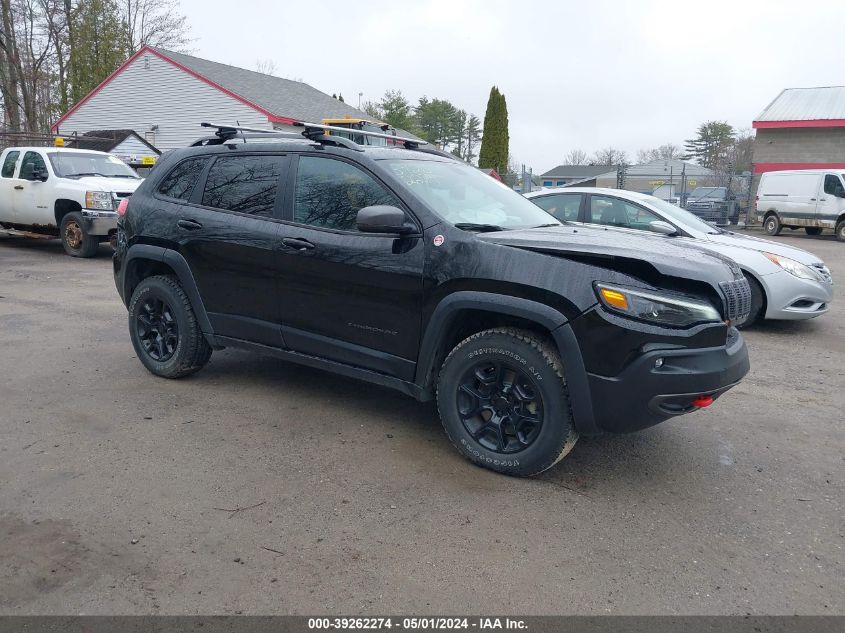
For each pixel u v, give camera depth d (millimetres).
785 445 4484
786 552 3211
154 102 28297
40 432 4289
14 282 9852
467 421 3949
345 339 4348
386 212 3846
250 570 2930
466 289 3799
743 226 26750
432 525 3330
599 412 3531
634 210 8336
